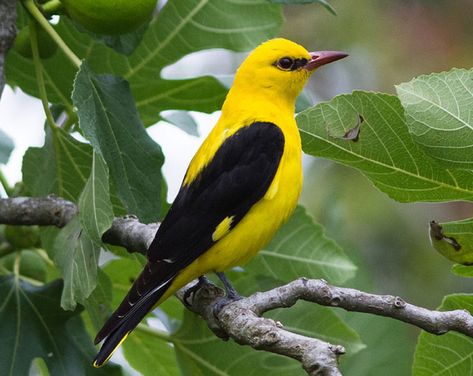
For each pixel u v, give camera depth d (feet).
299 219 34.99
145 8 29.09
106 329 28.63
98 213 27.48
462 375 28.68
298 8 61.31
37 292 32.30
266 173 32.91
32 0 30.12
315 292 25.84
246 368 32.86
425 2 60.23
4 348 31.40
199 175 33.42
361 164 27.94
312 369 22.33
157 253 30.45
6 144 37.24
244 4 35.40
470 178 27.17
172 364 36.45
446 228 27.50
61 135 32.17
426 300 54.03
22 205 31.35
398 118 27.14
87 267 28.58
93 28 29.37
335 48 60.70
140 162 30.50
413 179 27.73
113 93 30.53
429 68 59.82
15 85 38.04
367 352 37.68
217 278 35.83
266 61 36.19
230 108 36.19
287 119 36.04
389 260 54.39
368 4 60.64
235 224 31.99
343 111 27.43
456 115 25.88
